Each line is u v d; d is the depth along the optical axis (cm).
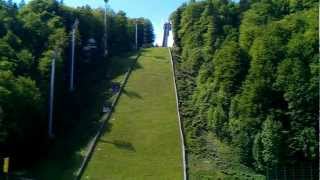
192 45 10844
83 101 8950
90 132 7644
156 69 10712
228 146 7131
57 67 8456
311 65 6438
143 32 15825
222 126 7231
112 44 12950
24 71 7662
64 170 6431
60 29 9838
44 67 8112
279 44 6994
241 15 11006
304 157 6231
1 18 9150
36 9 11050
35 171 6469
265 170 6297
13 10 10225
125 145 7138
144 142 7231
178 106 8494
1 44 7762
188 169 6419
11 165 6550
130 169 6431
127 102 8762
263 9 9550
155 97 9012
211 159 6769
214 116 7375
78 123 8094
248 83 6894
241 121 6688
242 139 6619
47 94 7806
